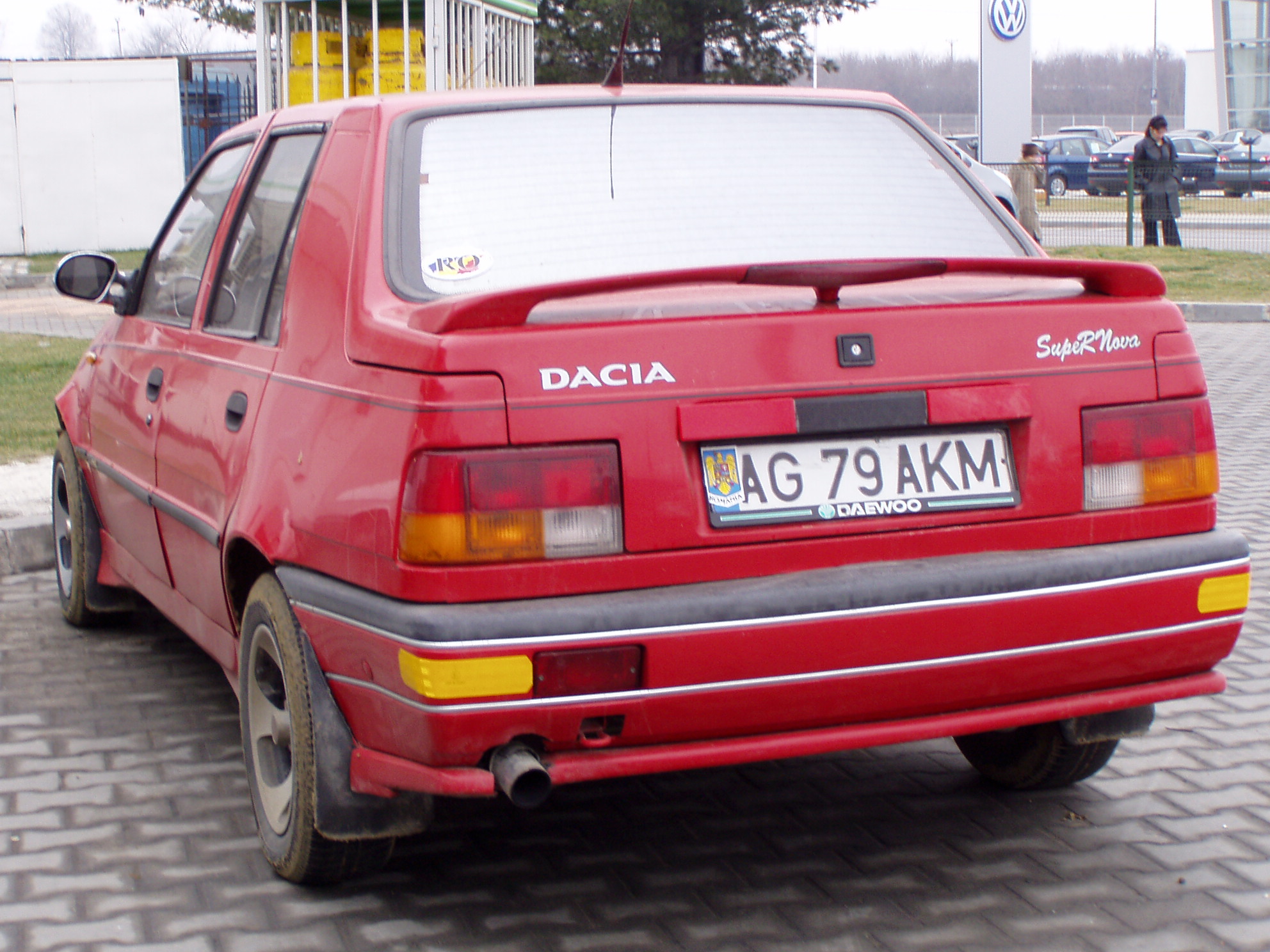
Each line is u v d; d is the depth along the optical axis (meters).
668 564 2.85
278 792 3.45
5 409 10.09
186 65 26.70
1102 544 3.16
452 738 2.75
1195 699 4.80
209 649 4.15
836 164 3.79
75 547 5.48
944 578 2.95
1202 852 3.61
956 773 4.18
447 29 11.42
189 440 3.97
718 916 3.29
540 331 2.83
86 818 3.88
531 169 3.50
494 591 2.77
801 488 2.95
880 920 3.27
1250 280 19.75
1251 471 8.64
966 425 3.07
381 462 2.88
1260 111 49.34
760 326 2.94
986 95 29.53
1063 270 3.10
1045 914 3.28
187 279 4.50
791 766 4.26
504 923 3.27
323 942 3.18
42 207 25.81
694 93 3.84
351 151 3.53
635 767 2.85
